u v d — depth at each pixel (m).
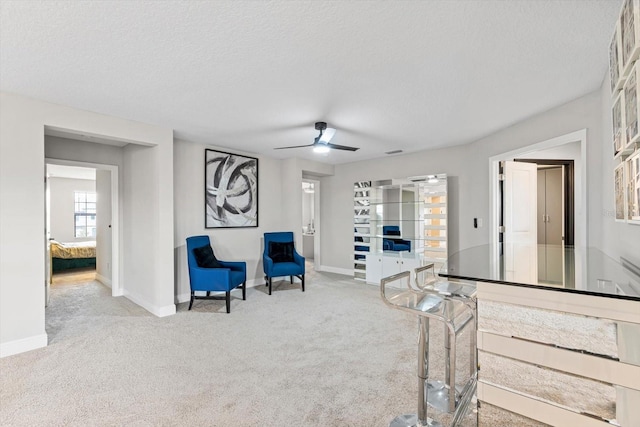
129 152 4.25
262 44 1.87
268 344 2.82
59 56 2.01
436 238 4.77
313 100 2.79
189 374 2.29
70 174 7.21
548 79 2.37
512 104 2.90
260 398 2.00
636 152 1.44
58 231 7.87
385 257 5.16
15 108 2.63
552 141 3.02
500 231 3.95
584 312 1.11
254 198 5.14
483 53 1.98
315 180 6.57
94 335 3.01
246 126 3.57
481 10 1.55
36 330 2.72
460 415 1.56
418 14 1.58
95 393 2.04
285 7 1.53
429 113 3.14
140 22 1.65
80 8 1.53
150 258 3.74
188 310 3.80
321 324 3.34
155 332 3.09
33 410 1.86
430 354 2.64
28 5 1.50
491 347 1.28
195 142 4.38
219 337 2.98
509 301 1.24
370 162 5.73
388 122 3.45
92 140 3.99
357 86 2.49
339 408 1.90
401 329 3.20
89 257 6.55
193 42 1.85
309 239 8.80
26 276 2.68
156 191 3.61
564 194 4.34
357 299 4.32
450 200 4.73
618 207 1.86
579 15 1.60
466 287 1.95
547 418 1.17
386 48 1.92
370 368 2.39
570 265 1.71
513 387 1.23
